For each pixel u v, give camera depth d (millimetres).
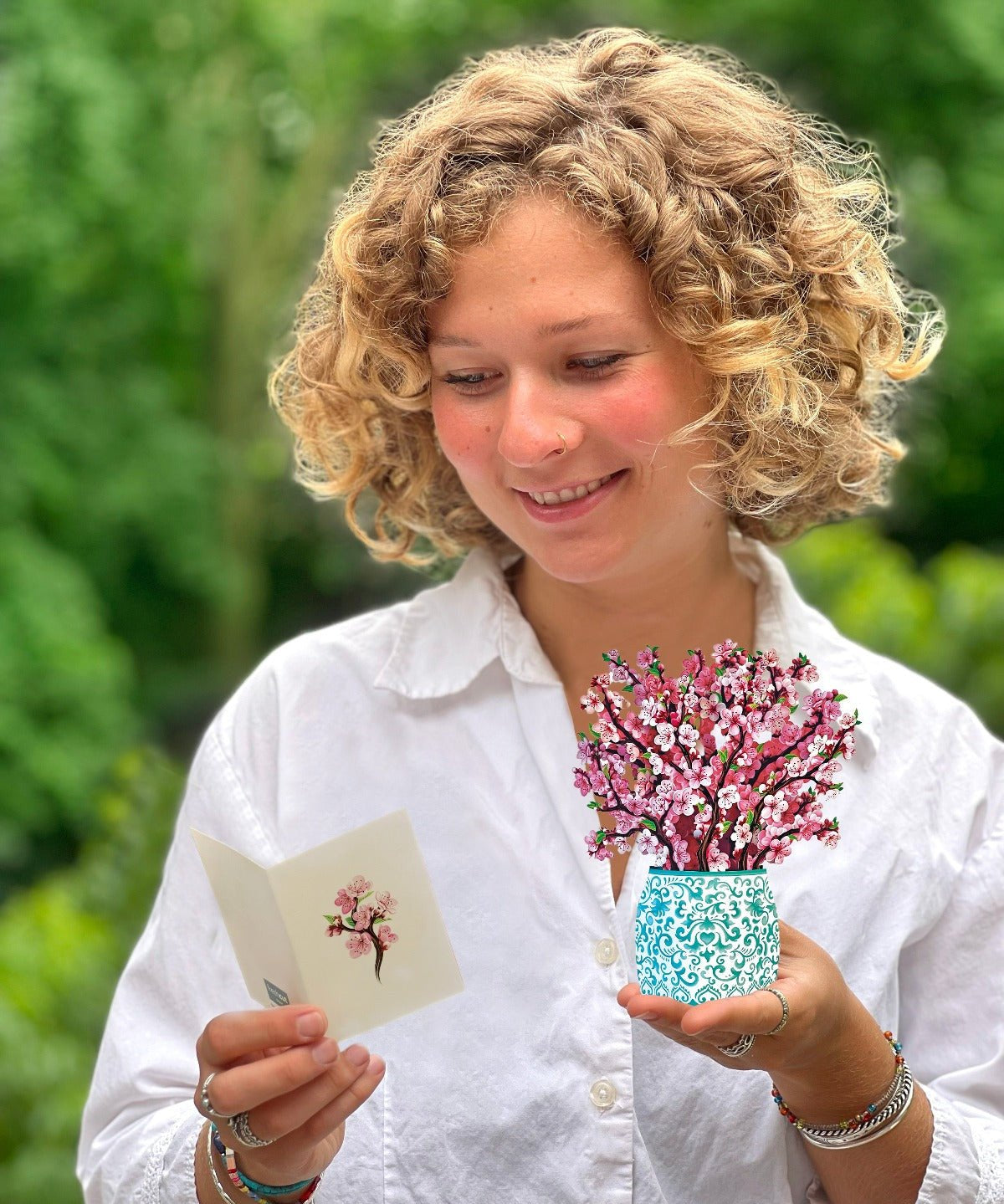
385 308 1243
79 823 6438
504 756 1301
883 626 4219
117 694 6648
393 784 1312
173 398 7973
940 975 1302
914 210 6980
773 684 1164
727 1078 1246
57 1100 2557
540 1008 1254
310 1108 1121
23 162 6418
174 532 7562
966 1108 1262
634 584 1284
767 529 1377
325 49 7648
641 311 1200
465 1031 1259
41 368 7258
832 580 4434
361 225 1272
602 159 1199
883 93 7410
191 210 7176
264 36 7254
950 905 1303
